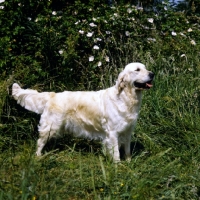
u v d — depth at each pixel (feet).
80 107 11.32
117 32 15.44
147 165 10.33
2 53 13.24
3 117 11.99
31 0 14.83
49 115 11.43
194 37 16.84
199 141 11.55
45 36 13.97
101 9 15.88
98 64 14.44
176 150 11.55
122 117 10.85
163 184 9.59
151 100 13.37
